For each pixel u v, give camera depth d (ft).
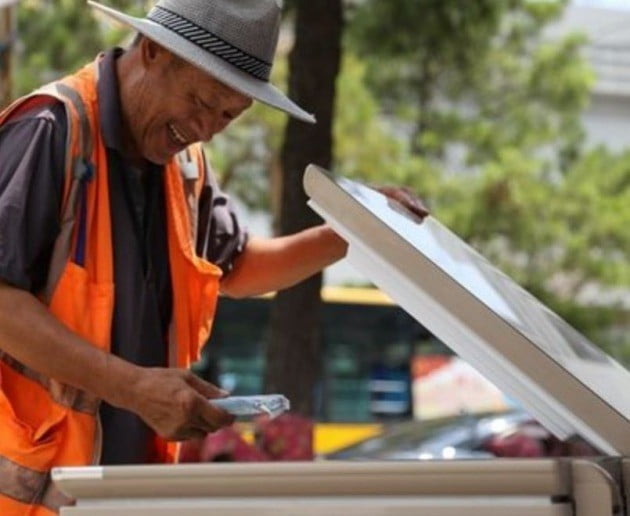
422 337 51.67
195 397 8.00
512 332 6.65
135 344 9.34
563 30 84.43
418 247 7.23
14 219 8.67
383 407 50.80
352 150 54.39
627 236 56.29
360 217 7.08
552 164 57.41
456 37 36.58
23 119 9.05
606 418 6.49
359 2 36.65
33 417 8.98
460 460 6.00
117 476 6.23
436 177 55.01
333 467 6.05
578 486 5.94
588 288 60.44
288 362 25.46
